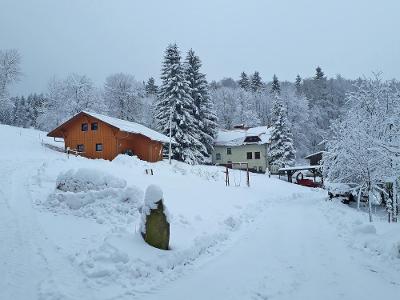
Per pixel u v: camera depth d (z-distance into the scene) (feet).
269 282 26.03
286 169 168.25
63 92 209.15
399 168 49.85
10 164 74.18
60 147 139.74
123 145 129.90
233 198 73.26
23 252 27.12
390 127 65.10
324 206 75.31
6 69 203.21
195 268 29.19
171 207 49.11
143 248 29.14
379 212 76.64
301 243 38.99
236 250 35.65
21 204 41.52
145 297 22.43
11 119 308.81
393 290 24.71
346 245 37.99
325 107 288.92
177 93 161.07
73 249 28.63
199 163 168.55
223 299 22.65
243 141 222.89
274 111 207.62
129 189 41.27
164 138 144.66
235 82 469.57
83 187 43.91
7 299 20.18
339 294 23.94
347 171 77.61
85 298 21.20
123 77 233.76
